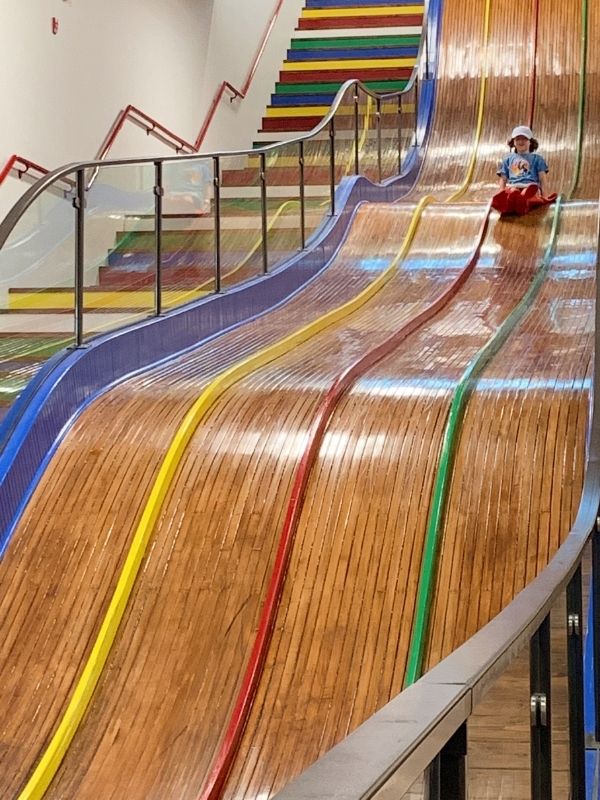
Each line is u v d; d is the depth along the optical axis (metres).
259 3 16.23
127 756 4.13
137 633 4.69
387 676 4.38
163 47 12.98
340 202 10.20
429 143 13.09
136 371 6.79
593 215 9.98
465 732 1.51
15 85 9.33
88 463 5.61
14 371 5.76
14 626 4.76
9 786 3.99
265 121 16.03
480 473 5.25
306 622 4.64
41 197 5.94
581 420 5.51
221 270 8.26
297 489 5.24
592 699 3.79
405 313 8.16
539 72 13.64
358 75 16.16
